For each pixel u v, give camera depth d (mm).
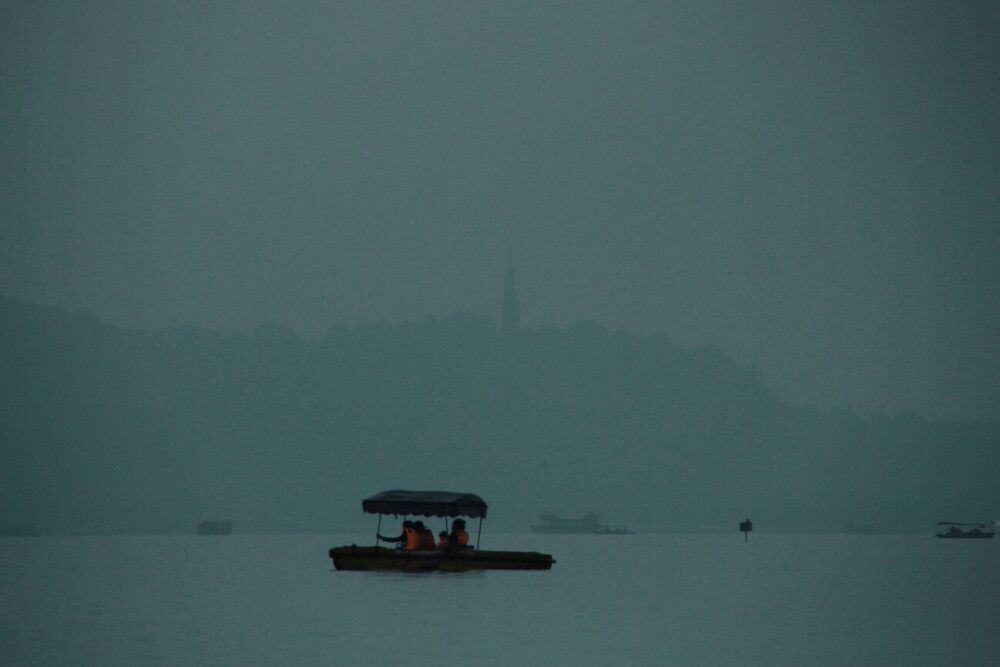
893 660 72125
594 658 72875
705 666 69562
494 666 69625
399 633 85938
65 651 76875
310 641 81500
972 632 87062
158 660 72625
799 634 85688
